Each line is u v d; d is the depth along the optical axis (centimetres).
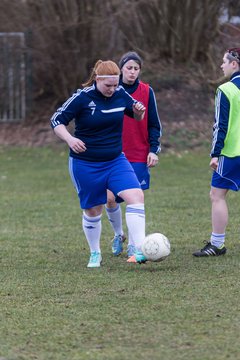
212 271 1898
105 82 1830
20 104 5506
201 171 4159
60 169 4372
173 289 1722
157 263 2017
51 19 5191
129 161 2153
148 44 5375
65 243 2402
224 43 5334
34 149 4978
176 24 5278
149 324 1465
